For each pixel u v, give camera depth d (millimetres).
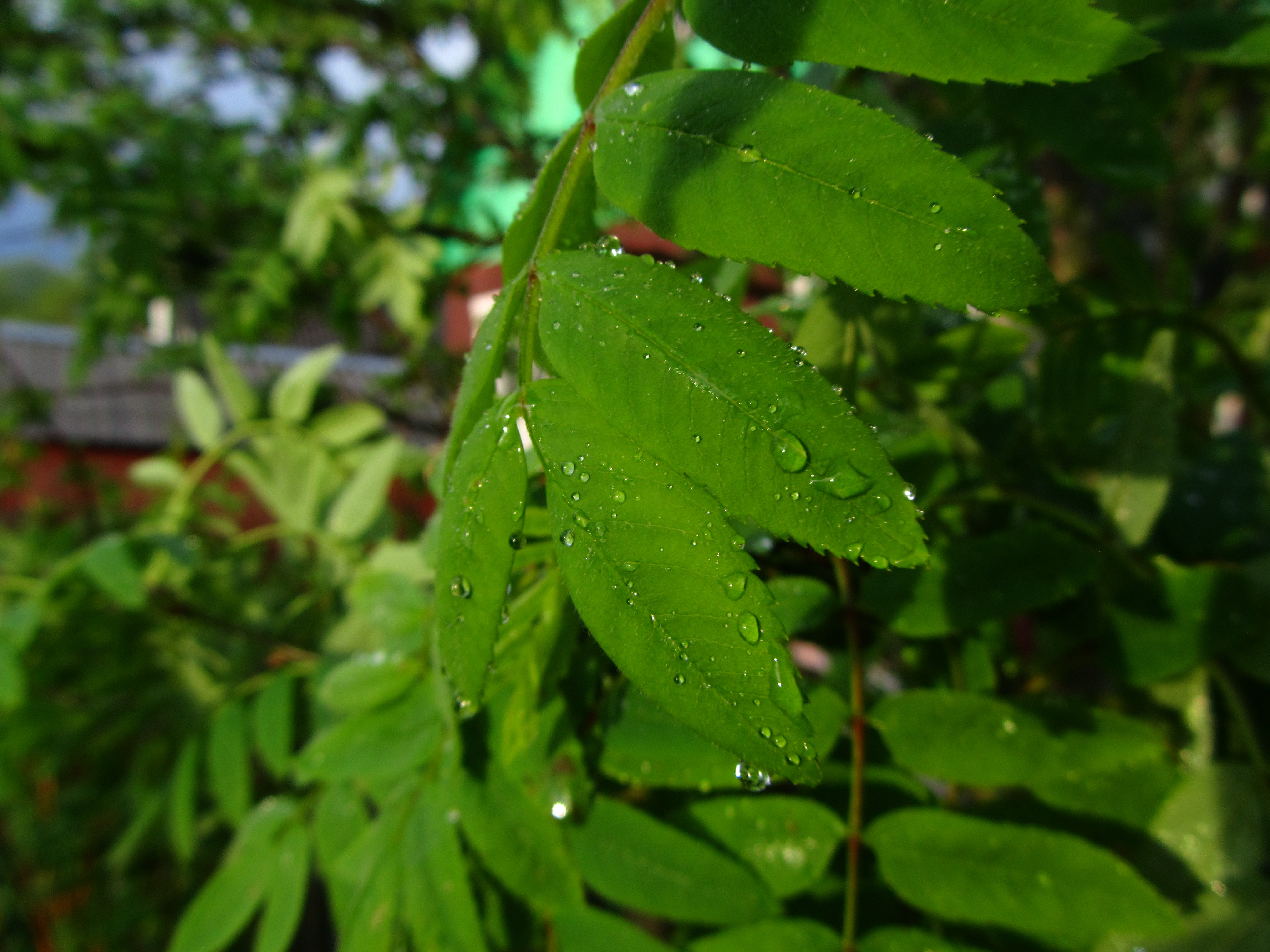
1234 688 146
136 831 288
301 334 708
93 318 549
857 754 136
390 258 450
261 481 304
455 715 128
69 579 265
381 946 138
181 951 178
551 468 89
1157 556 159
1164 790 134
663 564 83
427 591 181
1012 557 142
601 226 137
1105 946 125
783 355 87
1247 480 188
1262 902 126
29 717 294
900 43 94
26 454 777
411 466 403
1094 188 406
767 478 83
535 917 149
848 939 126
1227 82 506
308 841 184
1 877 420
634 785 144
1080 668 199
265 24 649
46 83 685
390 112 499
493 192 581
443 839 140
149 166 555
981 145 159
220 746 230
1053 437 200
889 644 185
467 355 108
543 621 125
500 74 596
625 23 112
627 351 90
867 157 90
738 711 79
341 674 158
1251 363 189
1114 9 163
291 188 580
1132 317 179
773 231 91
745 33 99
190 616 281
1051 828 134
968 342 170
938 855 126
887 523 80
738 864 131
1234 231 696
